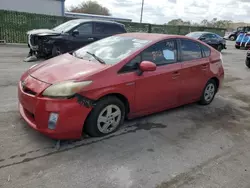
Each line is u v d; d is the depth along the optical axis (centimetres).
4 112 406
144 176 276
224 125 439
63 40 920
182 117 458
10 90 527
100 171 278
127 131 380
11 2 2031
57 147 316
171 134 385
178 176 281
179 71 436
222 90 688
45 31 947
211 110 512
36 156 295
